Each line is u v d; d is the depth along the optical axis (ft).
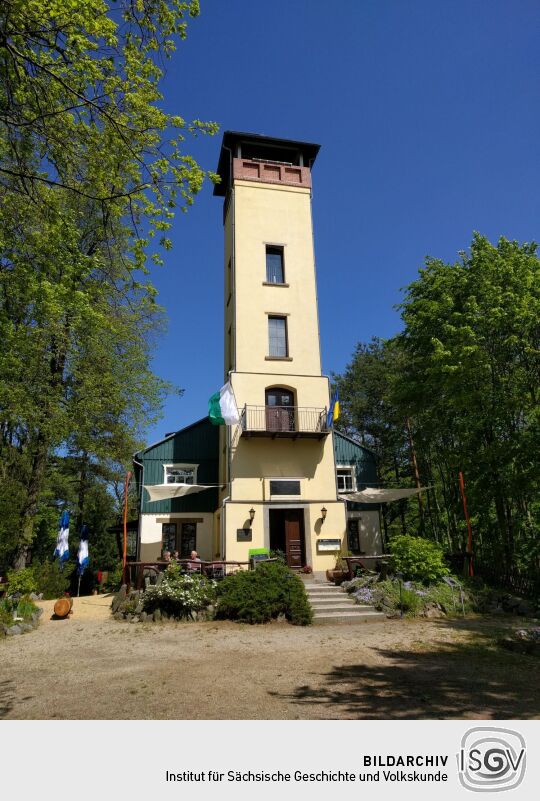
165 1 24.91
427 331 70.28
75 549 112.78
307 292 77.05
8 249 29.48
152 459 78.18
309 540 65.72
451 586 52.16
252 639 37.76
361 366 127.34
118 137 25.43
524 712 19.99
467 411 63.57
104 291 32.60
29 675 27.96
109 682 25.85
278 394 72.69
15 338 37.81
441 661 29.66
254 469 67.36
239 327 73.00
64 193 29.99
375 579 53.88
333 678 25.88
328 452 70.03
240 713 20.25
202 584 49.32
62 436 65.05
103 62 24.41
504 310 58.85
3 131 26.78
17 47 22.72
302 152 85.51
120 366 72.13
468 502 64.85
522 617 46.52
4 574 63.36
